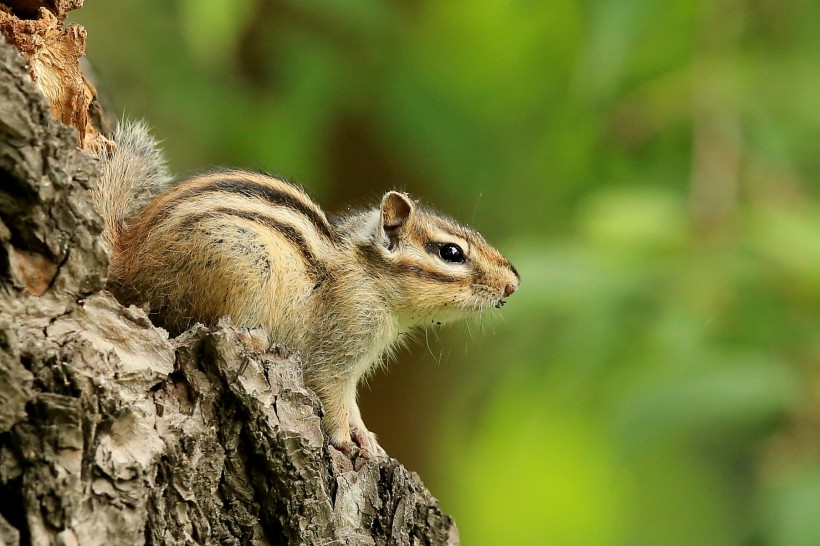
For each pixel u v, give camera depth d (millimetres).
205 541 6832
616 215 13359
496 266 10883
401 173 17797
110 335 6684
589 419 15273
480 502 19438
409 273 10414
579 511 19250
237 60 15758
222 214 8820
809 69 14430
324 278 9883
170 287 8625
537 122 16516
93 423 6160
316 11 15531
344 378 10070
